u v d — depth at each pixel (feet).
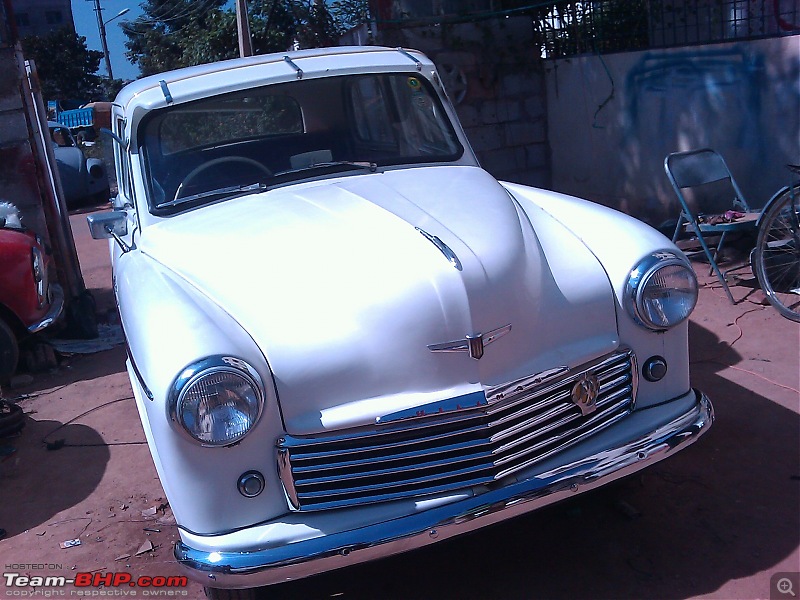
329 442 8.24
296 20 33.06
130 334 9.25
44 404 17.42
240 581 7.97
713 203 22.58
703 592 9.19
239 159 12.51
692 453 12.12
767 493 10.92
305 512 8.27
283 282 9.18
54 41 126.93
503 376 8.75
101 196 51.16
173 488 8.28
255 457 8.17
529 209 11.44
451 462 8.43
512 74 27.40
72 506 12.95
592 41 25.81
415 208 10.34
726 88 21.59
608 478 8.91
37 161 21.39
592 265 9.70
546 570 9.98
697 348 15.88
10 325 18.40
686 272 9.56
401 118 13.51
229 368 7.87
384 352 8.54
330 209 10.56
